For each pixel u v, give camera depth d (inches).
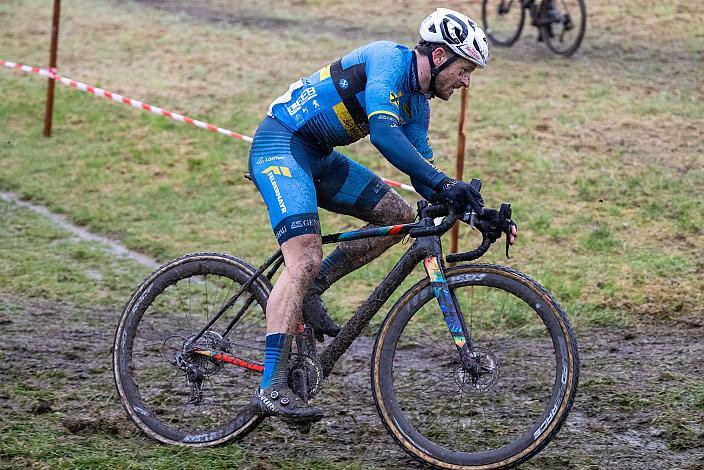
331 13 1268.5
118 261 614.2
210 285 561.3
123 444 327.6
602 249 591.2
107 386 393.4
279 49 1095.6
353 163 332.2
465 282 305.9
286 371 309.7
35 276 576.1
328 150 318.3
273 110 316.5
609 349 449.4
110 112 919.7
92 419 347.6
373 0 1327.5
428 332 481.7
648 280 537.6
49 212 717.3
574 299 518.3
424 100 314.5
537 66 1001.5
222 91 958.4
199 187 754.2
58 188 762.2
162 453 318.7
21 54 1090.1
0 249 629.0
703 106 856.9
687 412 360.5
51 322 493.7
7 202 733.9
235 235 655.8
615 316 493.4
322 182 328.2
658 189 682.8
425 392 393.4
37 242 647.8
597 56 1026.1
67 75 1019.9
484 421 357.1
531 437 295.1
